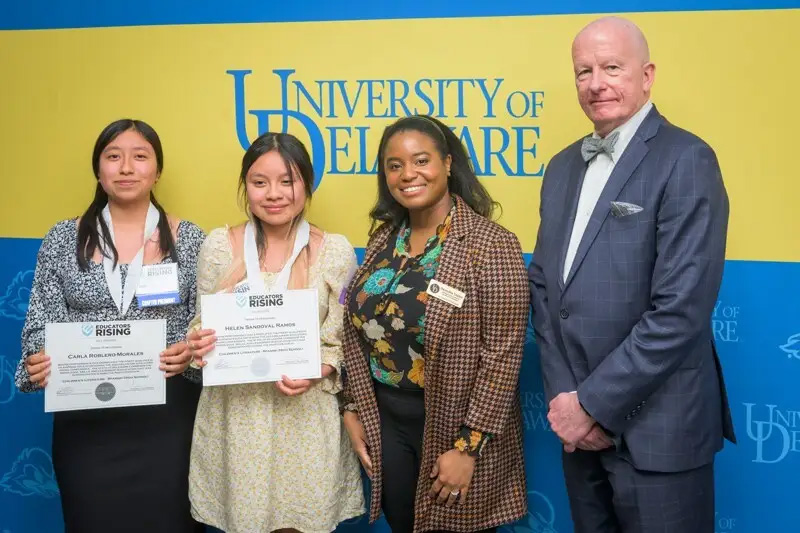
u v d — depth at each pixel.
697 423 1.70
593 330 1.72
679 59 2.19
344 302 1.99
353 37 2.35
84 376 2.04
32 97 2.52
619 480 1.74
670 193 1.63
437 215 1.90
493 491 1.85
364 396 1.95
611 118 1.72
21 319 2.60
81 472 2.15
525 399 2.37
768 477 2.27
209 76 2.43
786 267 2.20
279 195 1.92
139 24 2.45
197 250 2.19
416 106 2.34
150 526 2.19
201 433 2.05
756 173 2.19
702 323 1.61
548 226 1.87
